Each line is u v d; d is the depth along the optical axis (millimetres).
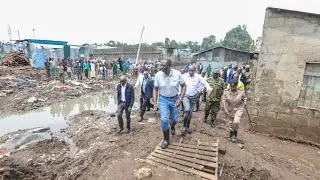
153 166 5000
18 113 11414
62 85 17203
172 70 5539
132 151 5906
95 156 6109
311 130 7352
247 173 4973
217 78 7941
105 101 14812
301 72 7293
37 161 6277
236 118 6293
